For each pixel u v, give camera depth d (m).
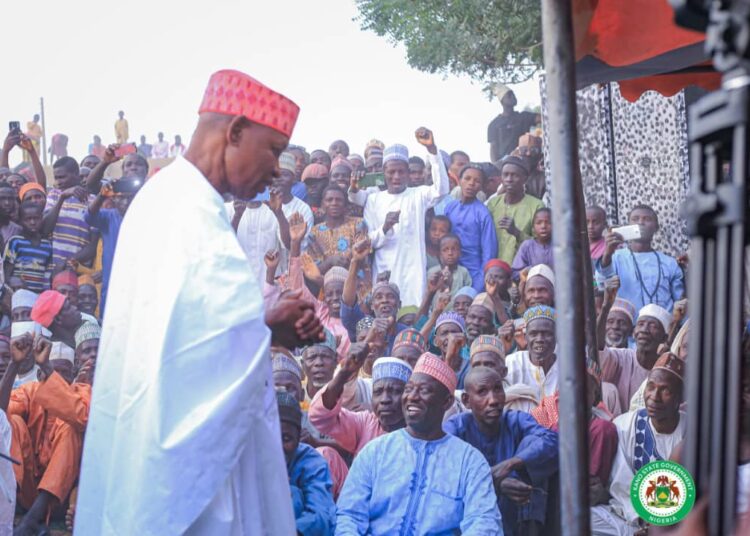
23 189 7.66
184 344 2.59
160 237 2.73
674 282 7.63
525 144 8.05
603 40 4.09
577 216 1.81
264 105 2.93
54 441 6.89
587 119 8.78
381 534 5.08
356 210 7.96
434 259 7.90
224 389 2.58
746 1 0.87
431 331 7.62
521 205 7.94
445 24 11.59
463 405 6.54
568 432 1.78
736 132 0.90
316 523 4.82
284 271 7.86
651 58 4.29
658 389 6.40
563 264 1.79
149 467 2.54
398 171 7.93
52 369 7.00
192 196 2.79
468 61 11.68
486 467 5.20
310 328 2.84
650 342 7.18
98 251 7.83
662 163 8.59
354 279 7.71
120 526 2.57
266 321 2.82
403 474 5.14
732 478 0.95
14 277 7.55
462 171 8.02
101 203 7.82
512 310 7.64
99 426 2.74
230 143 2.93
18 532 6.67
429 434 5.28
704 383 0.97
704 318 0.97
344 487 5.20
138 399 2.60
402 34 11.91
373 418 6.51
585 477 1.78
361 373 7.41
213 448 2.54
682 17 0.93
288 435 5.02
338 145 8.26
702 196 0.94
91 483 2.75
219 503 2.61
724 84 0.91
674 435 6.40
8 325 7.35
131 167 8.05
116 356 2.74
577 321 1.78
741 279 0.92
